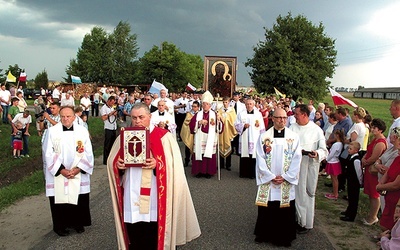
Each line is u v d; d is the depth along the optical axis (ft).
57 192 19.54
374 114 122.11
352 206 22.62
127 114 50.29
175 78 197.16
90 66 237.04
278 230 18.70
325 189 30.53
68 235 19.89
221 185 31.35
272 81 126.72
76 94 175.32
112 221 21.97
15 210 24.77
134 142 14.70
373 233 20.75
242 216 23.11
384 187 16.88
